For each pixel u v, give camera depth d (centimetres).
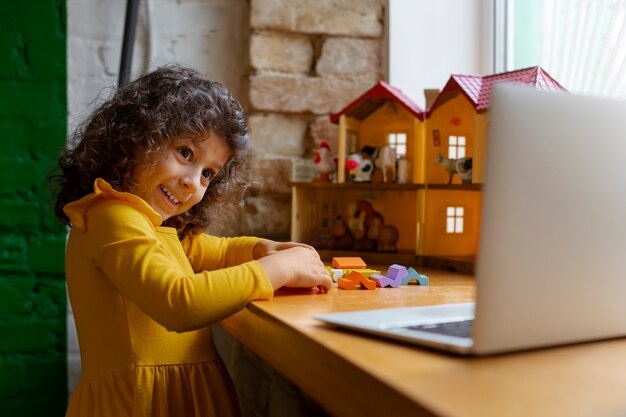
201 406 91
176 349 90
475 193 132
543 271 55
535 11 140
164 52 150
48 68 143
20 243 144
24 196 143
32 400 146
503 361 54
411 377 49
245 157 109
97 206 88
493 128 51
